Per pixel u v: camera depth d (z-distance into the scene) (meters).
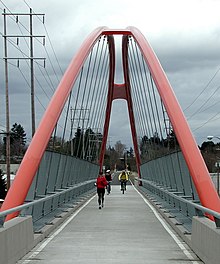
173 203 21.58
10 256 9.47
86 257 10.68
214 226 9.60
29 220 11.69
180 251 11.51
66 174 26.86
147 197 33.34
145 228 16.25
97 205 27.78
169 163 25.67
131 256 10.82
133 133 58.12
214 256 8.85
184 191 19.47
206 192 15.28
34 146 17.67
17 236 10.20
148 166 44.22
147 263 9.96
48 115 19.81
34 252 11.35
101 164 62.94
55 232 15.16
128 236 14.23
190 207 15.45
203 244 10.09
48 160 19.52
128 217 20.22
